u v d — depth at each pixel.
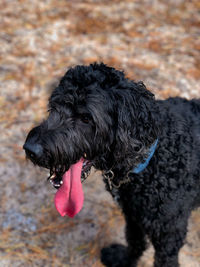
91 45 2.04
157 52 2.02
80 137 1.09
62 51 1.99
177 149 1.13
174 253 1.20
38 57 1.94
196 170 1.15
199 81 1.82
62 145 1.07
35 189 1.46
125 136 1.10
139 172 1.13
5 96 1.73
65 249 1.33
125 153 1.11
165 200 1.13
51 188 1.46
